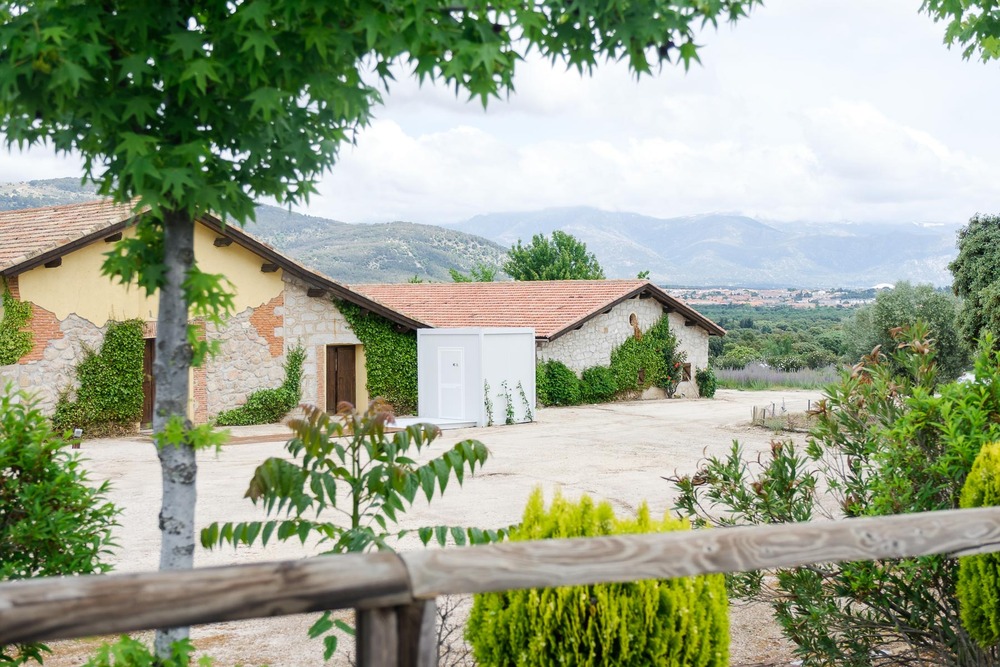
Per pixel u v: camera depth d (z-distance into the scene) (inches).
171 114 131.5
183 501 139.6
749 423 917.2
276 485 153.9
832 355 1995.6
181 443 139.5
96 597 70.6
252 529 152.0
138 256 143.1
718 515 431.5
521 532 149.3
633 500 492.4
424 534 153.7
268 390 926.4
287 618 286.5
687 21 126.4
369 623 82.1
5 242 808.9
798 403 1234.0
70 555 192.7
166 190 119.3
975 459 190.4
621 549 92.7
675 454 696.4
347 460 549.0
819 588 201.3
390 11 118.1
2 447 186.1
